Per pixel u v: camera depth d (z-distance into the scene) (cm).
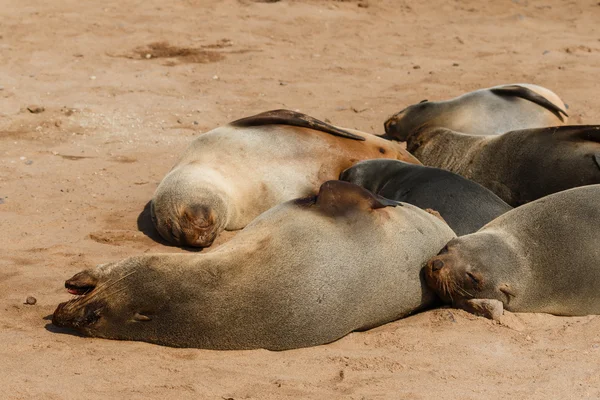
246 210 3497
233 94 5300
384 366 2236
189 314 2303
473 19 7244
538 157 3516
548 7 7638
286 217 2486
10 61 5781
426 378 2166
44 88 5281
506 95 4425
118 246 3212
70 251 3109
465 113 4378
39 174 4025
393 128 4559
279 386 2100
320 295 2347
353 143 3728
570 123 4638
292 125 3684
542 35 6794
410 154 3875
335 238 2434
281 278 2330
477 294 2569
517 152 3609
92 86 5347
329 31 6781
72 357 2239
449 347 2353
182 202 3262
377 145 3775
